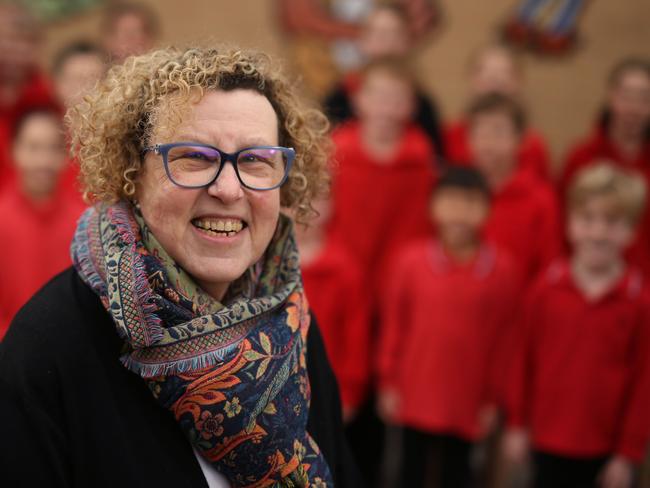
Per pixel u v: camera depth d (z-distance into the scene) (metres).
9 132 3.99
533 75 5.36
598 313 3.20
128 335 1.37
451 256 3.51
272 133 1.49
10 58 4.15
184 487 1.43
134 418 1.42
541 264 3.97
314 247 3.54
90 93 1.52
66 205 3.38
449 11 5.35
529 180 4.05
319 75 5.45
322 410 1.71
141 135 1.44
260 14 5.47
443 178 3.55
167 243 1.45
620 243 3.21
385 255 4.01
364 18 5.37
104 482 1.38
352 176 3.96
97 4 5.54
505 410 3.59
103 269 1.42
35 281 3.28
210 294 1.56
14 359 1.39
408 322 3.57
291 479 1.53
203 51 1.48
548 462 3.29
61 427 1.39
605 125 4.36
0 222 3.26
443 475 3.47
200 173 1.42
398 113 3.95
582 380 3.21
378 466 3.81
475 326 3.43
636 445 3.17
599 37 5.29
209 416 1.42
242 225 1.49
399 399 3.54
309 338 1.74
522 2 5.31
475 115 4.02
